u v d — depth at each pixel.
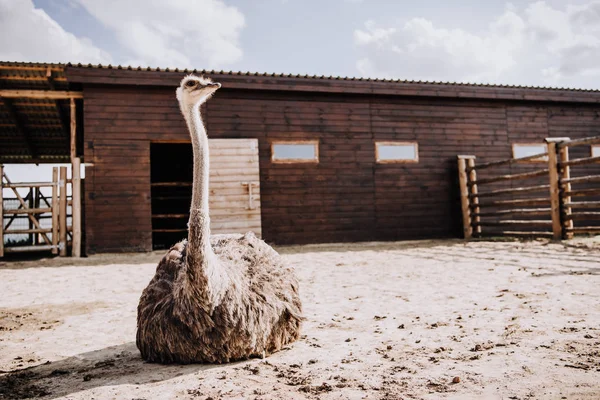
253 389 2.76
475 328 3.98
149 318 3.33
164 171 18.33
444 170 15.70
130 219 12.74
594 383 2.59
